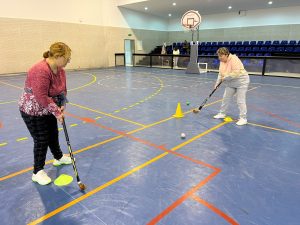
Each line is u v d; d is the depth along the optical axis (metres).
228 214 1.84
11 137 3.37
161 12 15.93
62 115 2.09
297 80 8.62
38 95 1.89
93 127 3.76
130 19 15.23
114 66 14.66
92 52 13.37
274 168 2.53
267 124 3.89
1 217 1.82
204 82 8.16
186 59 12.08
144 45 16.80
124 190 2.15
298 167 2.55
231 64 3.69
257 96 6.01
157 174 2.41
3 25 9.64
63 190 2.16
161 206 1.93
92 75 10.25
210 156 2.79
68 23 11.94
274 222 1.76
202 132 3.53
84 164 2.61
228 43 15.12
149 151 2.92
